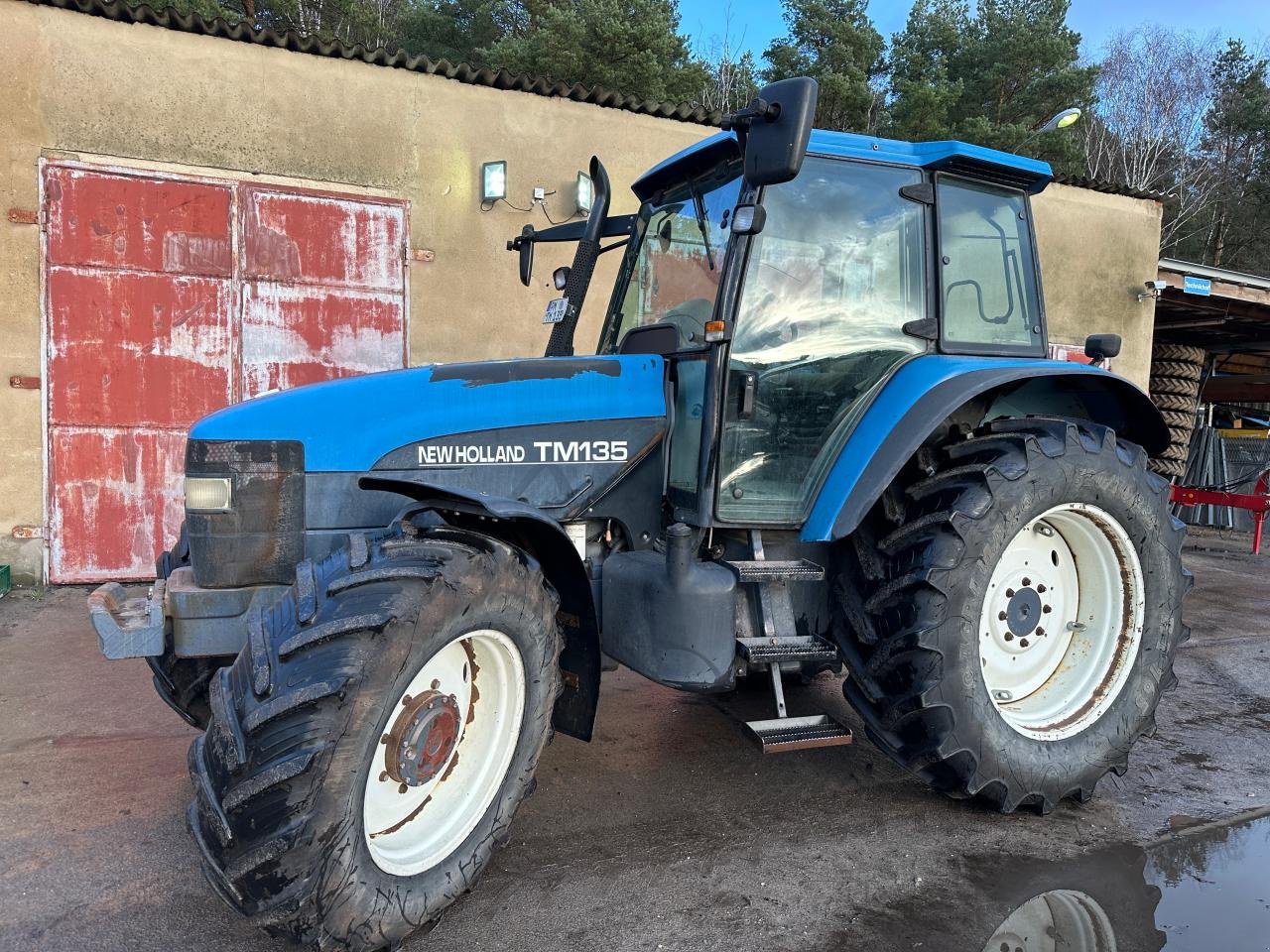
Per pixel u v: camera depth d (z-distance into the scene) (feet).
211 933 6.93
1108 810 9.37
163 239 19.45
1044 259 30.40
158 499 19.84
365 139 21.02
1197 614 19.57
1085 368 9.76
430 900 6.67
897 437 8.88
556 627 7.69
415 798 6.96
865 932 7.00
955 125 72.33
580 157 23.26
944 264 10.00
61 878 7.72
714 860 8.17
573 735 8.25
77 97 18.63
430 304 21.98
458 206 22.07
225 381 20.20
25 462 18.83
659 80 54.80
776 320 9.09
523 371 8.95
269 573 7.90
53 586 19.16
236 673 6.33
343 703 5.94
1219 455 38.24
